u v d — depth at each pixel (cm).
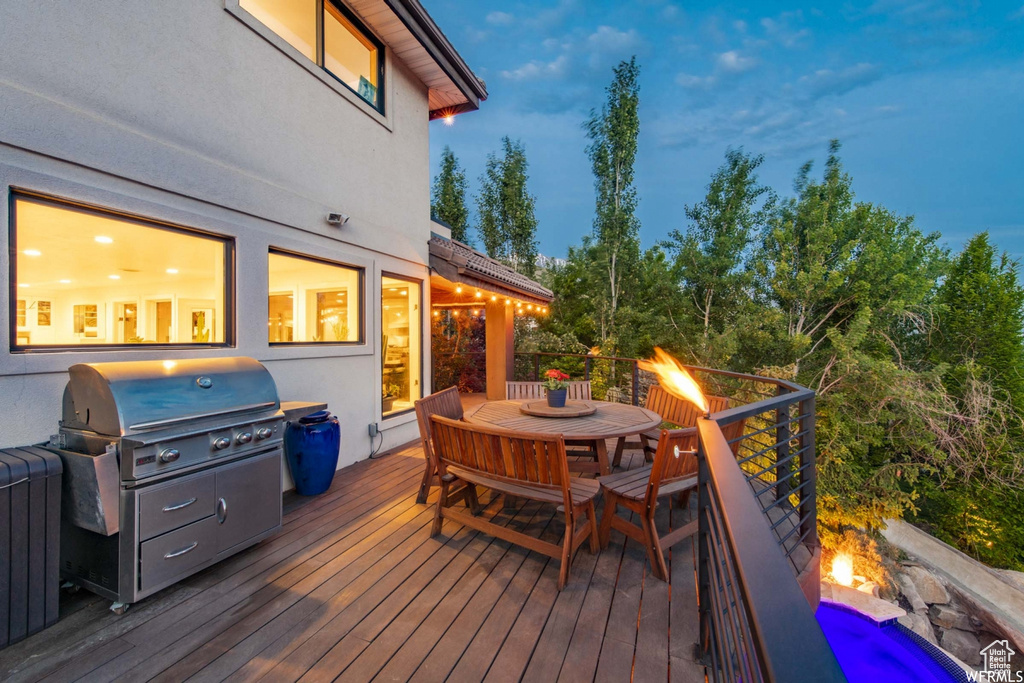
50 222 273
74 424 249
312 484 408
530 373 1332
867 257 1830
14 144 244
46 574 223
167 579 245
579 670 196
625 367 1681
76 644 211
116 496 230
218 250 374
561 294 1797
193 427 261
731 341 1644
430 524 349
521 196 1767
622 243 1755
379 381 561
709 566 189
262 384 315
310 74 460
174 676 191
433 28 574
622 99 1739
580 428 356
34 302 266
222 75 368
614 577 274
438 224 912
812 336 1945
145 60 311
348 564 287
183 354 341
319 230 467
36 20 254
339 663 199
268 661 201
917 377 1517
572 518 262
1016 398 1529
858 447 1458
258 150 401
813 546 313
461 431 299
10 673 192
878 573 1236
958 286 1766
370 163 551
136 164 304
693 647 211
